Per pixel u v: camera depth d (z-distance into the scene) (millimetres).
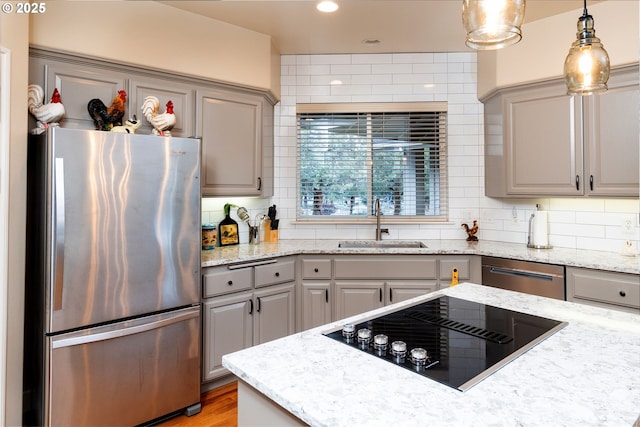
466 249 2912
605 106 2555
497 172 3117
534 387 860
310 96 3537
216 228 3143
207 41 2770
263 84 3047
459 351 1058
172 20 2619
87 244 1892
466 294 1657
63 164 1822
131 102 2471
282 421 900
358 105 3529
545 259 2535
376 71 3521
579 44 1310
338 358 1021
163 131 2492
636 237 2686
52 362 1817
